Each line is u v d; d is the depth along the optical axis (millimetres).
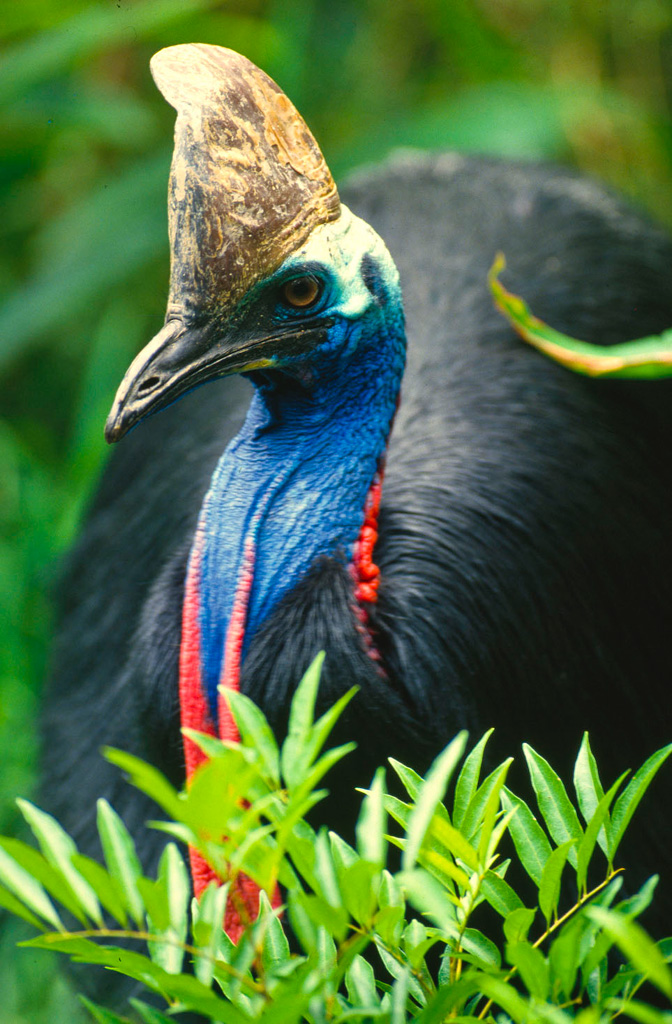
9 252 7387
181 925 4324
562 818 4398
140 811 4828
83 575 5105
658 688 4852
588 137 7020
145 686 4617
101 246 6223
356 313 4590
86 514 5184
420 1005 4383
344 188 5180
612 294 4996
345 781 4559
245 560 4598
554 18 7277
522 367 4863
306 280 4562
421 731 4574
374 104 7250
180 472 4945
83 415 6043
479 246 4996
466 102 6363
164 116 7320
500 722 4668
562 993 4418
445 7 6793
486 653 4656
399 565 4645
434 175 5133
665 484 4945
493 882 4383
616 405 4918
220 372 4566
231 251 4539
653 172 7008
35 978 5059
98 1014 4391
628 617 4828
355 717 4547
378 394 4617
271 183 4547
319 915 4293
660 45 7230
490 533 4707
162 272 6633
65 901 4316
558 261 4992
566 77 7238
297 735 4312
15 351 6133
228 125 4535
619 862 4758
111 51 7285
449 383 4832
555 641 4730
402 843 4379
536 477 4773
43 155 6844
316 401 4609
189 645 4598
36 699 5211
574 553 4773
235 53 4559
